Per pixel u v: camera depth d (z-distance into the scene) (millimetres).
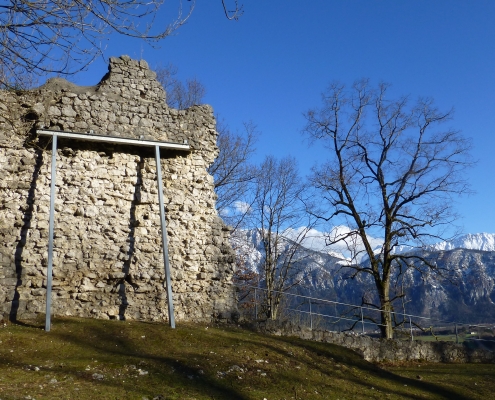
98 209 12656
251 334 12398
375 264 21297
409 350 15250
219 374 9227
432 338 18625
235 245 29547
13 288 11383
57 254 12047
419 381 11820
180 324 12422
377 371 11742
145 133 13469
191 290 13211
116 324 11414
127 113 13414
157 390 8094
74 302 12078
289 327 13719
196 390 8359
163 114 13844
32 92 12562
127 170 13172
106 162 13016
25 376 7957
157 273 12844
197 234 13555
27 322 11117
